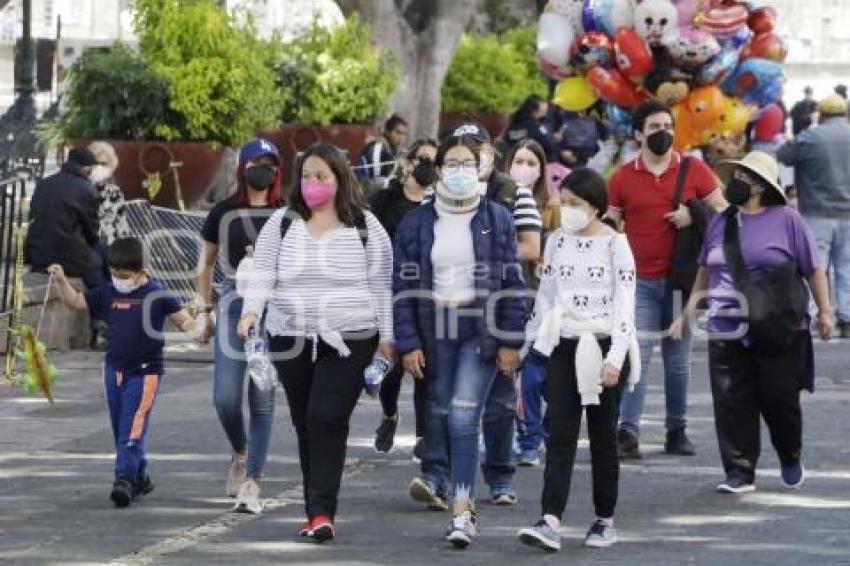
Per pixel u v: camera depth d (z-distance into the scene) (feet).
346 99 110.52
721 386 50.21
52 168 115.85
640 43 81.41
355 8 114.42
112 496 47.85
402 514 47.55
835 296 86.58
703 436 59.11
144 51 93.04
